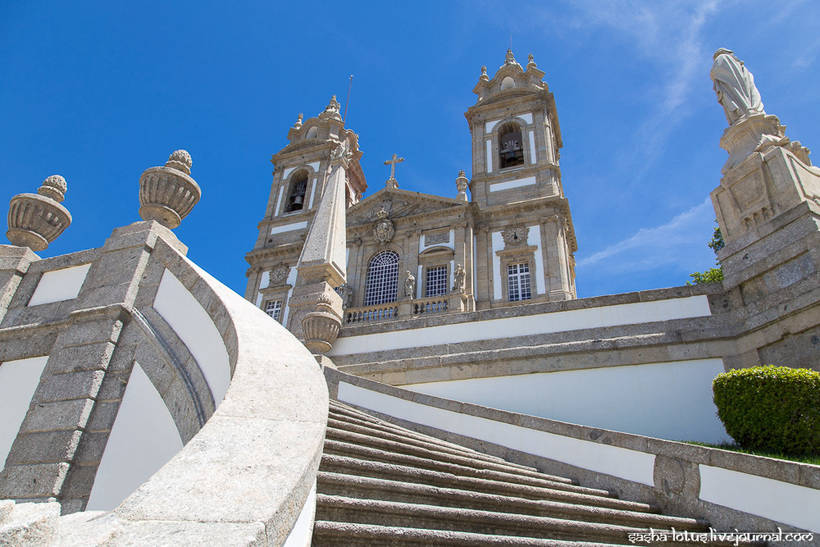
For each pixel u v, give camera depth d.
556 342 9.95
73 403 5.57
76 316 6.21
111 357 5.84
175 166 7.44
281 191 37.47
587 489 5.75
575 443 6.54
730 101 10.62
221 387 4.12
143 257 6.44
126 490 4.82
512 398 9.59
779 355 7.99
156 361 5.43
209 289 5.14
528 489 5.03
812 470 4.39
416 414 7.97
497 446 7.17
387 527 3.23
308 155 38.41
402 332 11.38
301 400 2.84
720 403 6.67
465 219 28.78
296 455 2.21
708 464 5.27
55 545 1.48
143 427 5.09
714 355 8.63
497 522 3.96
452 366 10.32
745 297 8.82
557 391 9.34
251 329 3.96
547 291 25.95
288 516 1.89
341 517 3.35
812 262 7.87
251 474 2.01
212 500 1.81
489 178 30.98
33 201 7.89
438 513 3.71
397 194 31.83
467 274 27.17
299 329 9.97
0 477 5.37
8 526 1.41
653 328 9.39
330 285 10.66
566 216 30.06
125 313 6.05
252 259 33.69
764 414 6.09
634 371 9.01
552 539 4.07
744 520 4.79
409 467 4.52
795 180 8.65
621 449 6.09
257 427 2.43
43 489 5.11
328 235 10.99
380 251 30.27
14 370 6.37
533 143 31.45
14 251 7.57
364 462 4.18
